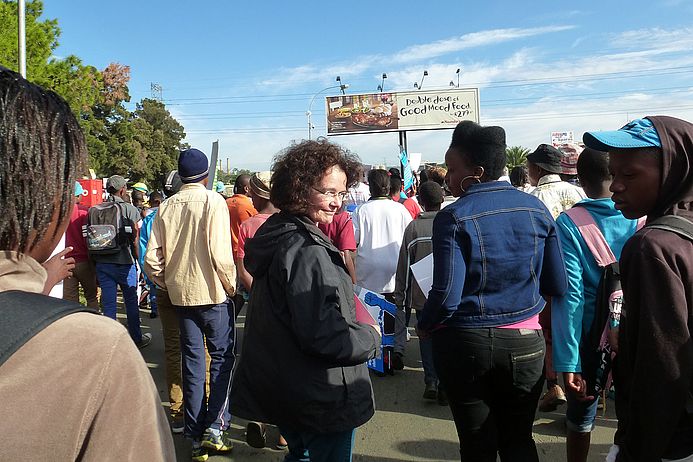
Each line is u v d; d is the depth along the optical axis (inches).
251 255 77.1
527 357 81.5
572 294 87.0
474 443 84.3
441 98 1164.5
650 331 51.2
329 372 72.6
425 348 158.9
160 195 299.9
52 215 30.9
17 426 24.2
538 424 142.6
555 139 952.9
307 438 76.2
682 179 57.0
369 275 180.2
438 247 81.1
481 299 80.7
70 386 25.5
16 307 26.3
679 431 53.2
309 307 69.2
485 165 85.4
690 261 51.6
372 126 1182.9
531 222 81.8
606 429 138.5
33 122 29.5
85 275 210.1
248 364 76.4
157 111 2020.2
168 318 139.5
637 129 59.6
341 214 156.6
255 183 140.9
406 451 130.6
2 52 562.3
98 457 25.7
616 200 62.4
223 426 129.0
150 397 28.7
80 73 722.8
